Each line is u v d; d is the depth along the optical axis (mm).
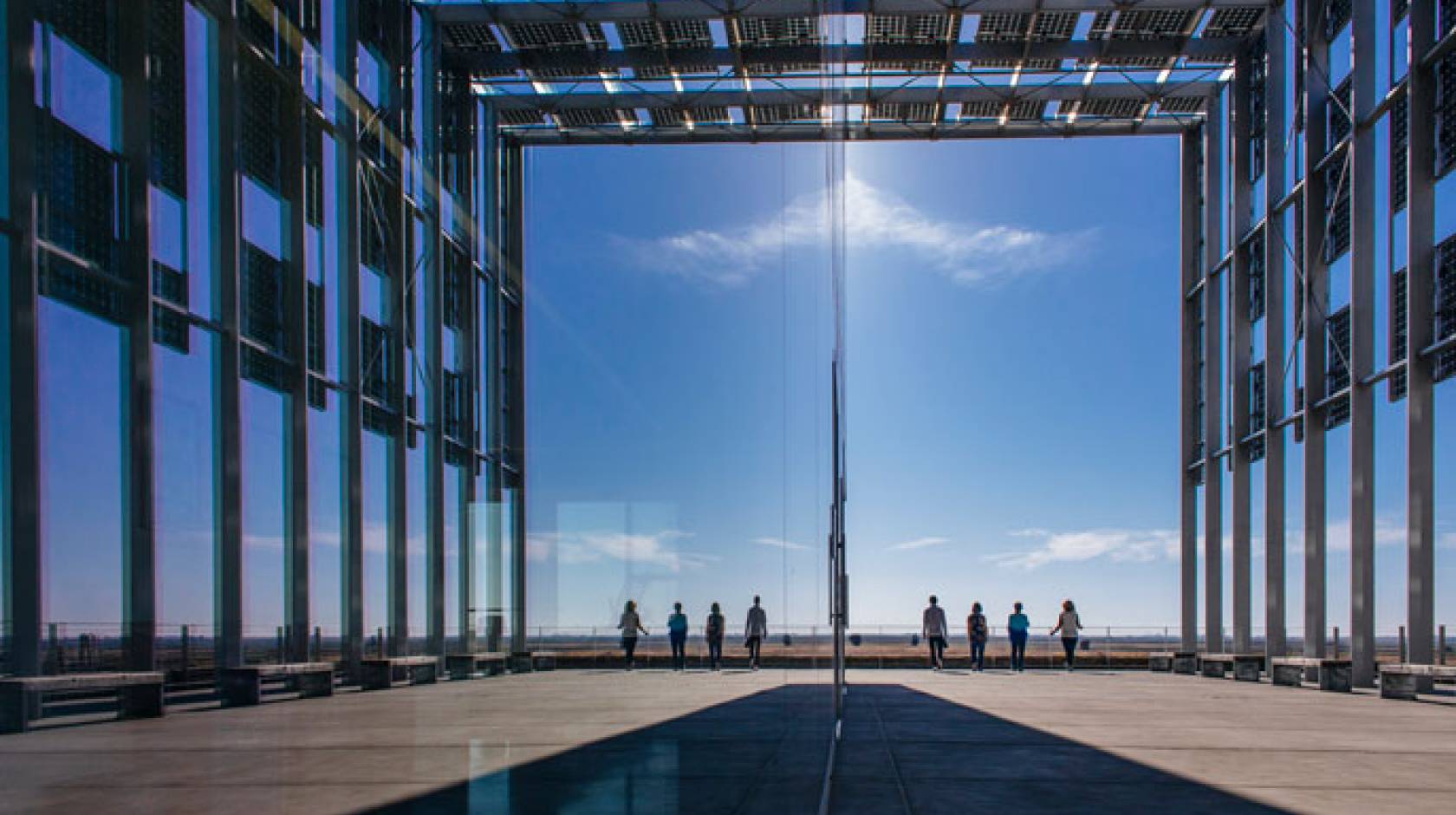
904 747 10141
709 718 2945
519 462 2045
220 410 1350
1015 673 25812
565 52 2607
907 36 24344
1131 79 26562
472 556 1866
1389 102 19219
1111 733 11469
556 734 2012
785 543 4688
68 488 1044
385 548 1884
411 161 2031
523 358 2098
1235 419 26328
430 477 1890
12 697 992
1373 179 19938
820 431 7070
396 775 1603
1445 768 8836
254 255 1449
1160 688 20016
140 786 1141
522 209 2162
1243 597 25938
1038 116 27453
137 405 1160
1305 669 21219
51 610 1024
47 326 1034
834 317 8539
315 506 1642
